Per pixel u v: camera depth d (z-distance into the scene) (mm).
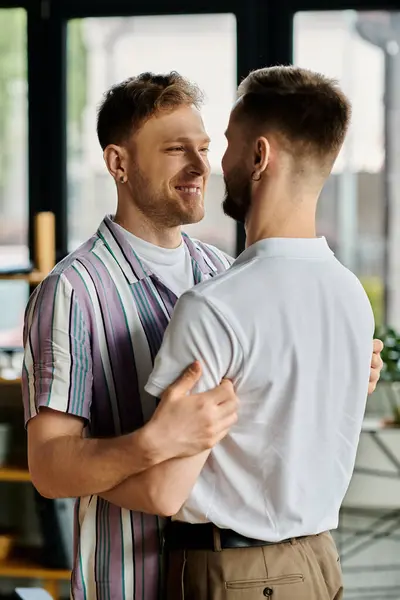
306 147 1575
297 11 4160
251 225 1636
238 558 1624
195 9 4152
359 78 4199
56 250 4348
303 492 1621
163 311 1909
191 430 1512
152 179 1941
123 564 1817
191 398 1518
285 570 1626
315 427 1605
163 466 1548
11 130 4336
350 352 1627
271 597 1614
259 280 1558
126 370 1836
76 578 1852
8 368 3994
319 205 4305
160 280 1930
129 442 1547
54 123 4297
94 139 4316
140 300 1883
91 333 1806
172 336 1547
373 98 4211
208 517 1616
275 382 1548
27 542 4012
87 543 1852
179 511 1660
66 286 1785
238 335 1517
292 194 1598
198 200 1963
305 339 1562
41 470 1681
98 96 4285
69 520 3939
